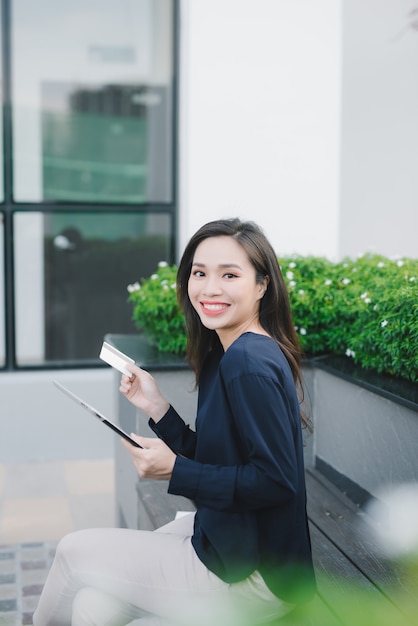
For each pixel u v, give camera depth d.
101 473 5.23
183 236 5.62
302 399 2.35
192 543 2.14
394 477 3.15
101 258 5.71
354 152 5.46
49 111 5.54
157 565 2.11
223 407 2.02
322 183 5.46
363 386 3.29
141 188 5.70
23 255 5.61
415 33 5.40
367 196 5.48
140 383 2.45
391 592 2.43
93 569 2.12
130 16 5.55
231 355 2.00
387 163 5.48
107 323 5.75
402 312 3.19
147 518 3.36
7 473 5.21
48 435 5.50
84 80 5.56
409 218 5.52
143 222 5.72
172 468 1.99
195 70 5.31
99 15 5.53
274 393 1.94
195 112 5.34
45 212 5.61
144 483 3.63
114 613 2.17
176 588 2.10
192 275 2.21
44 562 3.84
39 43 5.48
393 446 3.15
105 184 5.66
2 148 5.50
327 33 5.37
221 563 2.06
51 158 5.57
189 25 5.32
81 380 5.53
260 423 1.94
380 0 5.34
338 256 5.50
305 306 3.89
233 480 1.94
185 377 3.77
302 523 2.10
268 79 5.36
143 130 5.65
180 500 3.40
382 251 5.54
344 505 3.38
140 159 5.67
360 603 2.35
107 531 2.21
